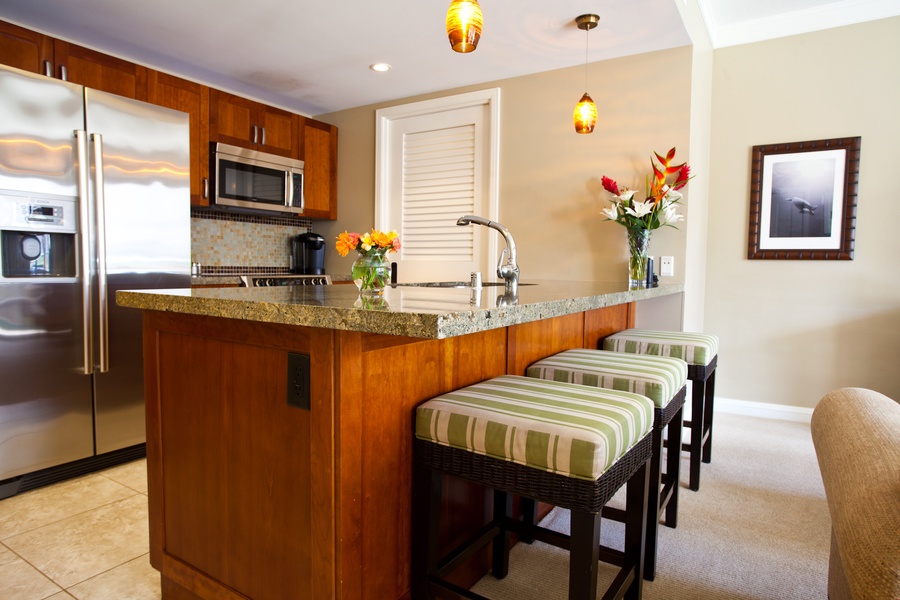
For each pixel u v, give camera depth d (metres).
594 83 3.24
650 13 2.60
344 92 3.86
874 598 0.58
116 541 1.89
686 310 3.04
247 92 3.87
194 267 3.66
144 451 2.71
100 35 2.95
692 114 2.99
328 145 4.23
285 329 1.17
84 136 2.35
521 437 1.09
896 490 0.65
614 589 1.27
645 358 1.87
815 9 3.16
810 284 3.28
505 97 3.54
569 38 2.89
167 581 1.51
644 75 3.08
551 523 2.04
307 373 1.13
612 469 1.10
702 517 2.09
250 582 1.29
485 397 1.28
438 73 3.46
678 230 3.01
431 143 3.90
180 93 3.20
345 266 4.34
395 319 0.94
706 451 2.63
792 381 3.36
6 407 2.22
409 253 4.02
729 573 1.70
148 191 2.60
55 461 2.37
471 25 1.73
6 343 2.20
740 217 3.44
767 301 3.39
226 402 1.31
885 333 3.11
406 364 1.28
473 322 0.99
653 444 1.59
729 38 3.41
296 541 1.19
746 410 3.48
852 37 3.10
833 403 1.11
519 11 2.60
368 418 1.17
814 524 2.03
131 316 2.59
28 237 2.29
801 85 3.24
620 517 1.58
